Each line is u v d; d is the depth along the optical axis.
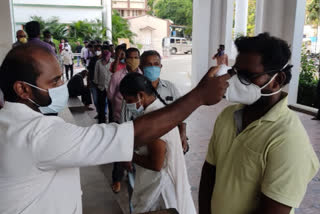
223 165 1.38
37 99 1.09
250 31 15.20
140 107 2.08
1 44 8.75
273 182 1.16
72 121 4.73
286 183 1.14
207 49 11.22
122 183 3.81
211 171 1.55
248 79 1.25
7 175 0.97
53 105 1.14
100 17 25.50
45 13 24.45
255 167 1.24
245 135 1.29
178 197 1.92
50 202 1.04
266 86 1.25
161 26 35.12
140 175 2.03
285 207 1.14
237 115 1.39
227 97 1.30
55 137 0.97
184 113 1.06
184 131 2.71
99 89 5.84
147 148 1.92
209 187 1.56
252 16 16.22
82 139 0.99
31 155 0.96
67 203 1.10
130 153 1.02
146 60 2.65
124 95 2.08
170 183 1.96
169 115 1.05
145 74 2.67
